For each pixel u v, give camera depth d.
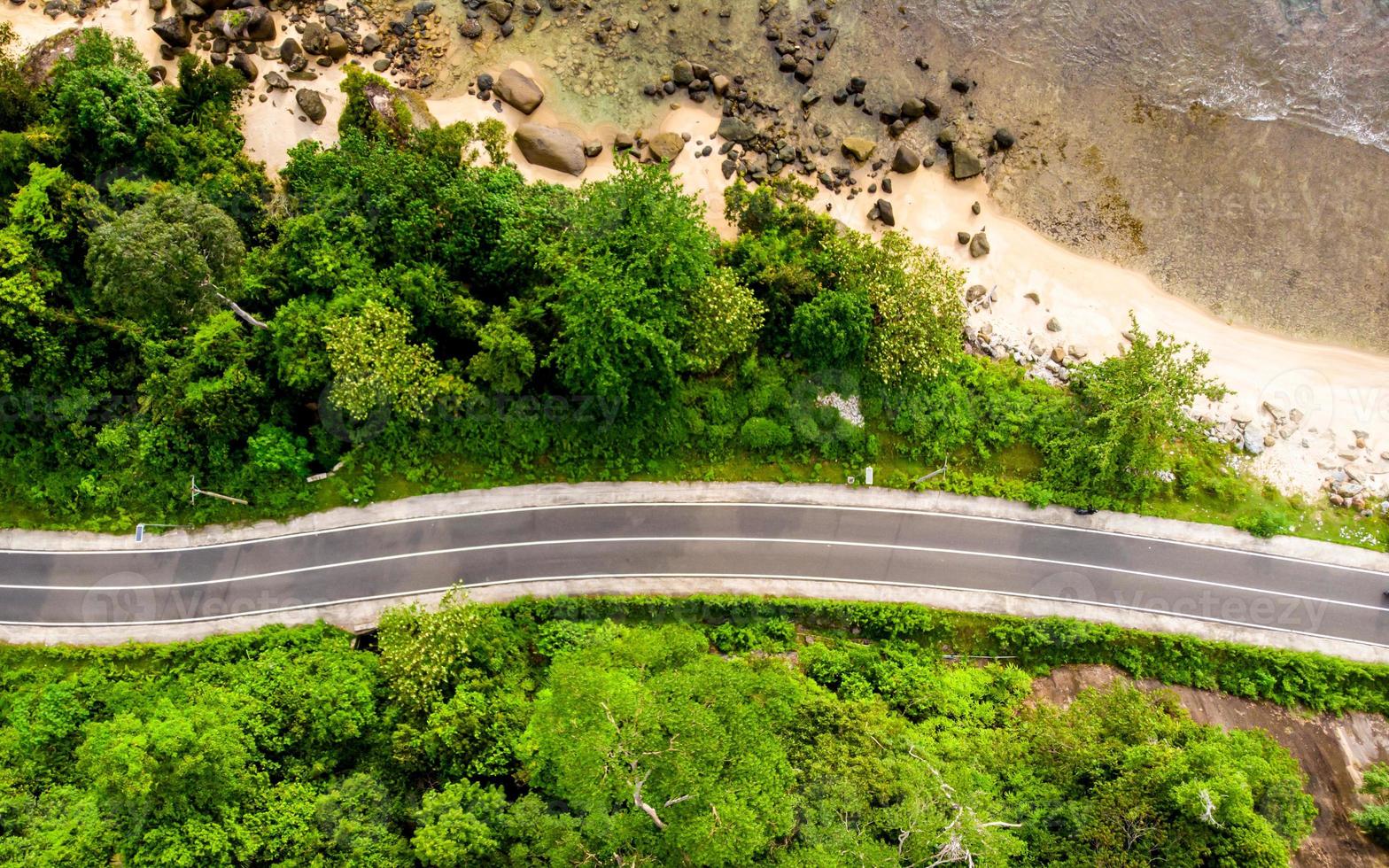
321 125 52.69
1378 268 54.44
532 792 39.78
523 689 44.28
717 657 41.12
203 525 47.72
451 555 48.34
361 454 48.00
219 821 38.19
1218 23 55.41
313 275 44.56
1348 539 50.84
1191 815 37.06
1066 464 49.97
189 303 43.25
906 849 35.25
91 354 45.69
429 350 44.75
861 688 46.00
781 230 51.25
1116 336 53.75
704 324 44.84
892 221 54.03
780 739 39.78
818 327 46.62
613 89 54.44
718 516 49.41
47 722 42.69
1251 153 54.94
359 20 54.03
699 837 31.19
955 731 44.56
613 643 41.72
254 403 45.44
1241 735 42.97
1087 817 38.84
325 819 39.22
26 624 46.94
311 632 46.38
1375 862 44.88
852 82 54.69
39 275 43.66
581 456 48.84
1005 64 55.41
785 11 54.97
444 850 36.62
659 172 43.12
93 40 47.84
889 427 50.38
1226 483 51.00
